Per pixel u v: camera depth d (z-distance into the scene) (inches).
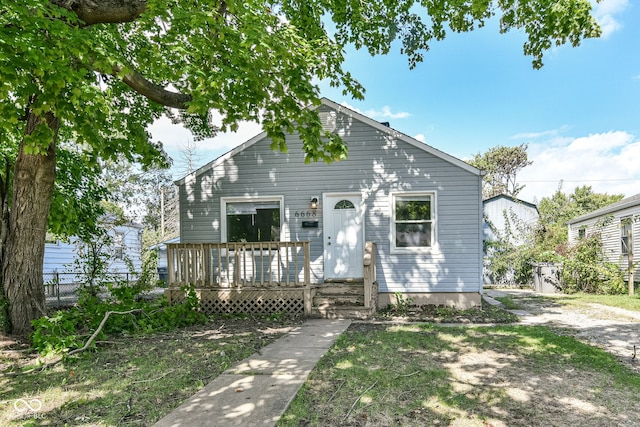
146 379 157.0
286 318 303.3
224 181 381.7
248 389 142.9
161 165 385.1
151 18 213.9
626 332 253.3
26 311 227.5
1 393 143.3
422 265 357.1
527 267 644.1
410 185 361.1
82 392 143.4
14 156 295.6
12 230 230.1
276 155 376.5
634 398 135.0
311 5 345.7
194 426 112.7
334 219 370.3
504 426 113.7
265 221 379.6
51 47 161.6
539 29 308.8
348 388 144.2
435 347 205.6
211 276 331.3
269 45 207.9
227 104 229.0
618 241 586.6
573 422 116.5
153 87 259.9
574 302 410.0
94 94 180.7
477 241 351.6
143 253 887.7
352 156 368.5
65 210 311.4
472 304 349.7
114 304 276.4
